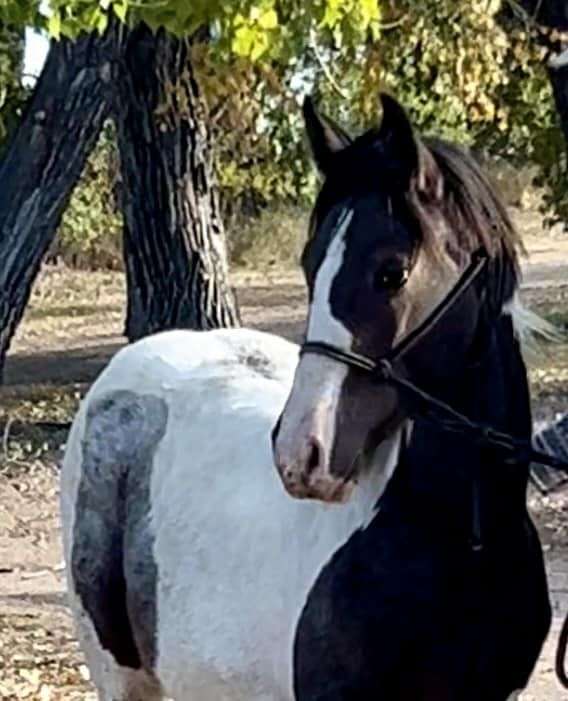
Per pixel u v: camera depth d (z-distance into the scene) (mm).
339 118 9883
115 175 16328
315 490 3535
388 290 3590
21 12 5250
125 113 11477
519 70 11211
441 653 3820
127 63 11062
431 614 3795
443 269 3686
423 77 10578
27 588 9531
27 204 8586
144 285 11805
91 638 5055
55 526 11367
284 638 4051
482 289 3824
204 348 5129
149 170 11625
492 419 3871
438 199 3725
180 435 4766
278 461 3551
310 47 8312
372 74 8781
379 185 3648
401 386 3645
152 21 5242
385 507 3826
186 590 4461
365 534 3832
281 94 9164
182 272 11695
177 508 4598
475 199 3783
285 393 4793
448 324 3748
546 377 16266
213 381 4867
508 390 3920
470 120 11727
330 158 3740
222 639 4281
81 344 22734
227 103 9422
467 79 9289
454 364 3783
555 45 9445
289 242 31297
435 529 3820
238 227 30875
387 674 3807
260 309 25453
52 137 8508
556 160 15234
